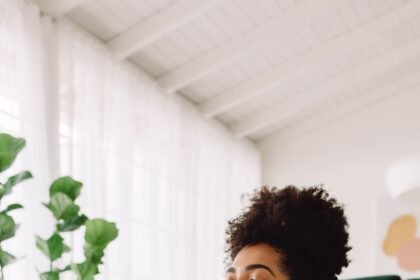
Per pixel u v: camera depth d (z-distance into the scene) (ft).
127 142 14.51
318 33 16.26
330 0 14.69
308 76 18.13
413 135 19.54
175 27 14.14
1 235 4.86
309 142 20.67
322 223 2.89
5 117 11.34
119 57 14.58
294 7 14.90
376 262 18.43
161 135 16.03
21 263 11.01
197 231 17.30
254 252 2.77
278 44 16.25
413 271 17.95
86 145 13.24
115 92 14.47
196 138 17.49
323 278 2.81
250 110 19.22
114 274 13.65
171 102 16.46
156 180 15.43
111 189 14.02
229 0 14.19
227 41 15.65
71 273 11.81
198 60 15.96
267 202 2.99
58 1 12.59
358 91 19.49
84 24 13.96
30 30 12.14
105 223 4.63
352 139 20.20
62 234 11.82
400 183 16.89
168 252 15.58
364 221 19.30
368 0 15.55
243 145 20.20
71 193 4.91
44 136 11.88
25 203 11.28
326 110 20.15
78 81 13.24
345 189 19.88
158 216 15.46
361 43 16.69
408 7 15.96
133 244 14.60
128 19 14.10
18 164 11.30
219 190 18.43
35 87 11.98
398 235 18.43
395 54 17.74
